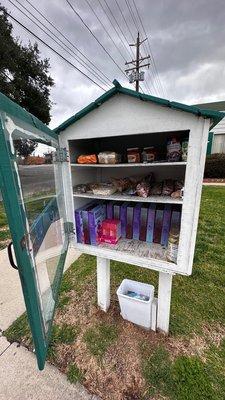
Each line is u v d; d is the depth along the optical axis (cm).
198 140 115
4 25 712
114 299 222
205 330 183
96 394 135
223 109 1259
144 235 179
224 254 313
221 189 781
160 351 162
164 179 197
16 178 79
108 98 128
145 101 120
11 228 75
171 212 165
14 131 78
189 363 152
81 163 161
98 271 192
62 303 215
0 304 213
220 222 441
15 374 146
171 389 137
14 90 772
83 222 172
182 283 247
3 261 296
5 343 170
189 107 108
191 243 133
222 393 134
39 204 125
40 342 96
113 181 188
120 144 197
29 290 86
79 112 135
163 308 169
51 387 138
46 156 133
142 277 263
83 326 186
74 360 156
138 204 187
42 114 956
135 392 136
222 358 157
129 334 177
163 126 121
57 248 156
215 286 242
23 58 808
